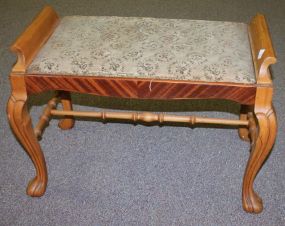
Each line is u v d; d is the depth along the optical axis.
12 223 0.96
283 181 1.08
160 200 1.02
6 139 1.24
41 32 0.92
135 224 0.96
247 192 0.98
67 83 0.84
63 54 0.86
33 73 0.83
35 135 0.97
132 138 1.26
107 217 0.98
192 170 1.13
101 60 0.84
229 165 1.15
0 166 1.14
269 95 0.80
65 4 2.26
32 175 1.11
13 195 1.04
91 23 1.01
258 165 0.90
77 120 1.34
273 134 0.83
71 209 1.00
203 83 0.81
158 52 0.87
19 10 2.18
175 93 0.83
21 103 0.86
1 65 1.64
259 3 2.25
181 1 2.29
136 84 0.82
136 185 1.07
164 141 1.25
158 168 1.14
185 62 0.83
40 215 0.98
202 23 1.01
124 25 0.99
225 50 0.88
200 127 1.31
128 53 0.86
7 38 1.87
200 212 0.99
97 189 1.06
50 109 1.07
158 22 1.01
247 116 1.12
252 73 0.81
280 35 1.88
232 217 0.98
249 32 0.98
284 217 0.97
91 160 1.17
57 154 1.19
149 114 1.01
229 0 2.30
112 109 1.40
